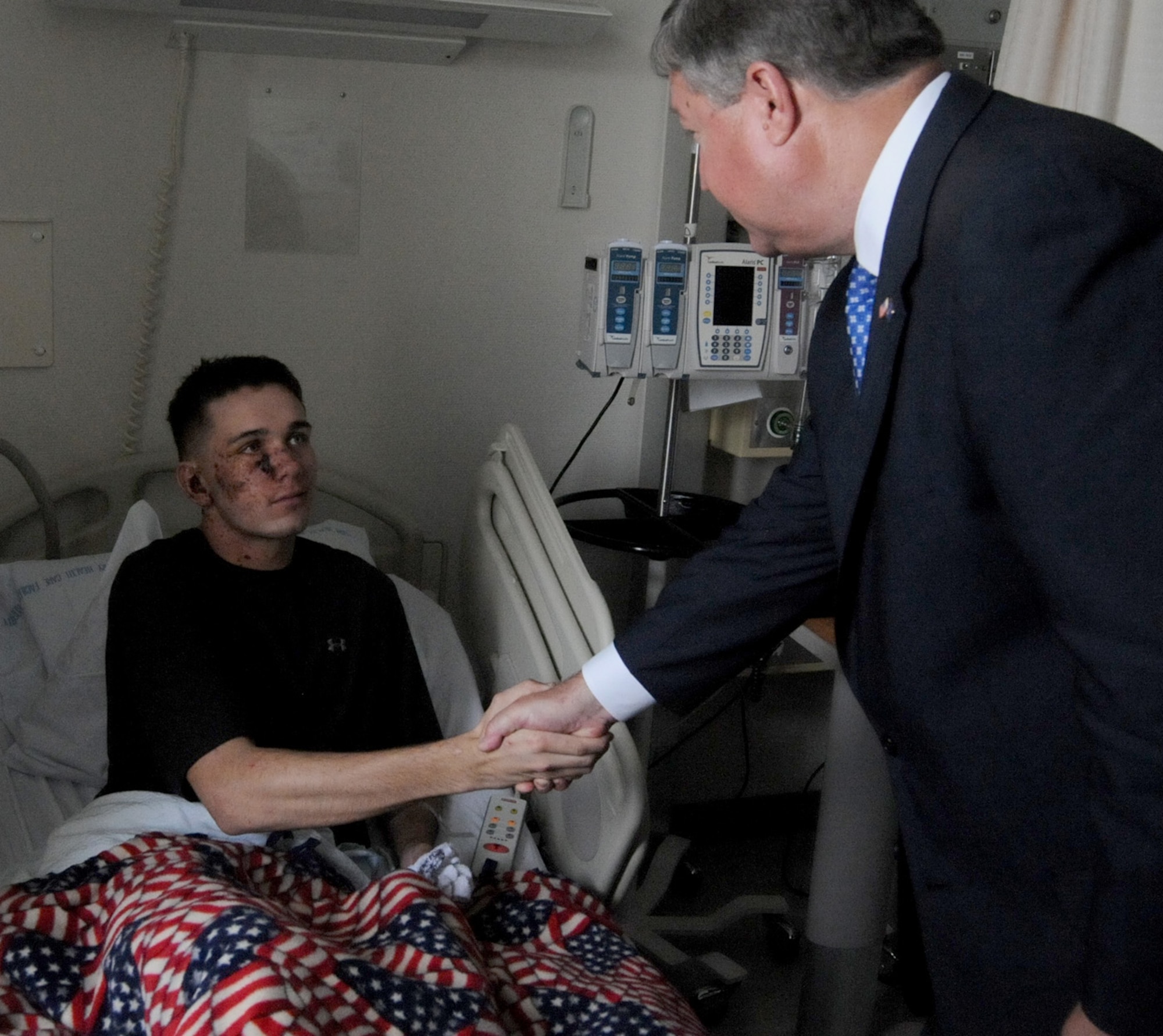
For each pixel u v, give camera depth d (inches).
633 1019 53.2
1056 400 34.1
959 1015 46.8
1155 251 34.0
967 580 41.0
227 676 61.4
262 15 82.0
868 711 48.1
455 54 88.7
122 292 87.3
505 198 95.0
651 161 98.4
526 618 75.5
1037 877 43.1
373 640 70.1
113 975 49.1
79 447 89.0
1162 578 32.7
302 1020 43.7
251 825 57.7
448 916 56.0
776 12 39.6
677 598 57.4
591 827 68.9
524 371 99.1
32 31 80.9
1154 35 69.8
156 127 85.1
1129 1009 34.0
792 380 97.5
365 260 92.8
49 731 71.2
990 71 95.9
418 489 98.7
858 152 40.8
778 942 93.6
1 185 82.7
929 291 38.7
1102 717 33.9
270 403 65.1
